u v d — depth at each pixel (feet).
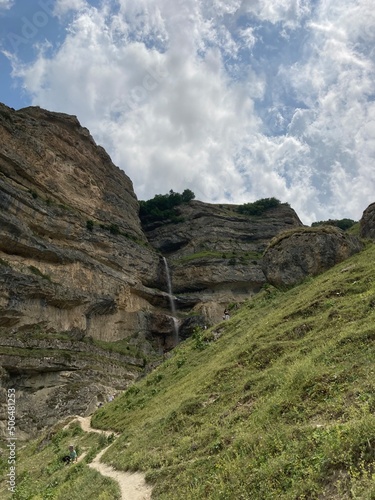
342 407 36.27
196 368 93.76
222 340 102.73
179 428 56.08
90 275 212.43
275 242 126.62
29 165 209.97
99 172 274.16
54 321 182.09
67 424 114.93
